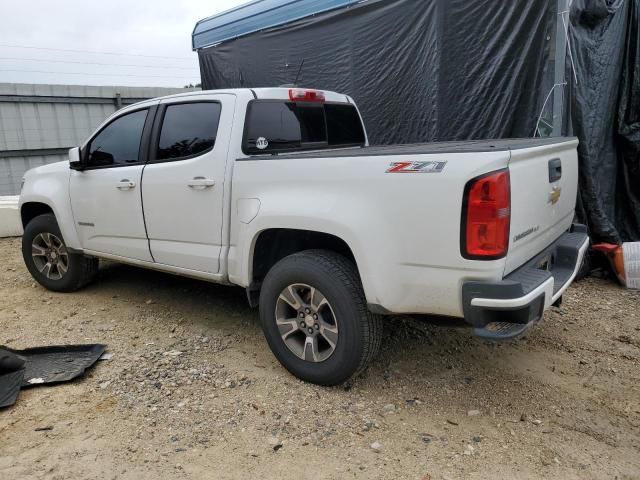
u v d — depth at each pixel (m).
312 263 3.05
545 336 3.94
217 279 3.67
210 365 3.53
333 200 2.92
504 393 3.14
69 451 2.64
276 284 3.23
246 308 4.60
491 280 2.50
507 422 2.86
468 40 5.93
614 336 3.95
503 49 5.68
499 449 2.62
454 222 2.51
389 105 6.86
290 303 3.22
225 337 4.00
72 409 3.02
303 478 2.43
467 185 2.46
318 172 2.99
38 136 12.27
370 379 3.29
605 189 5.68
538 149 2.78
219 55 9.14
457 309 2.61
